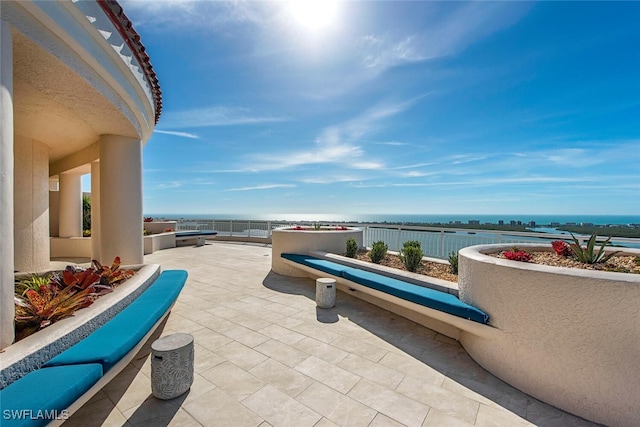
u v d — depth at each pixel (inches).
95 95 132.6
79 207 344.2
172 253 391.5
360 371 103.0
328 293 171.0
